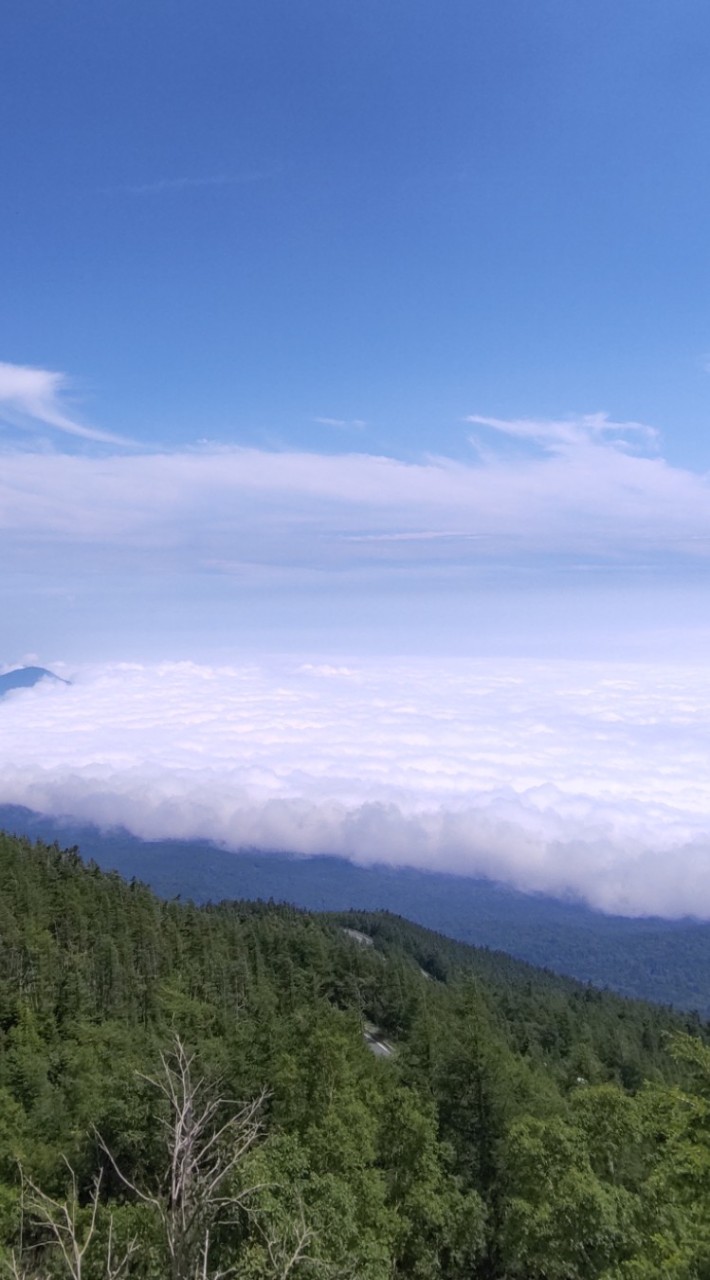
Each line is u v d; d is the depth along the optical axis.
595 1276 27.77
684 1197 22.56
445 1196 35.22
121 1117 35.78
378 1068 51.75
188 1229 10.93
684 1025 125.19
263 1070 41.38
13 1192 26.02
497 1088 42.78
